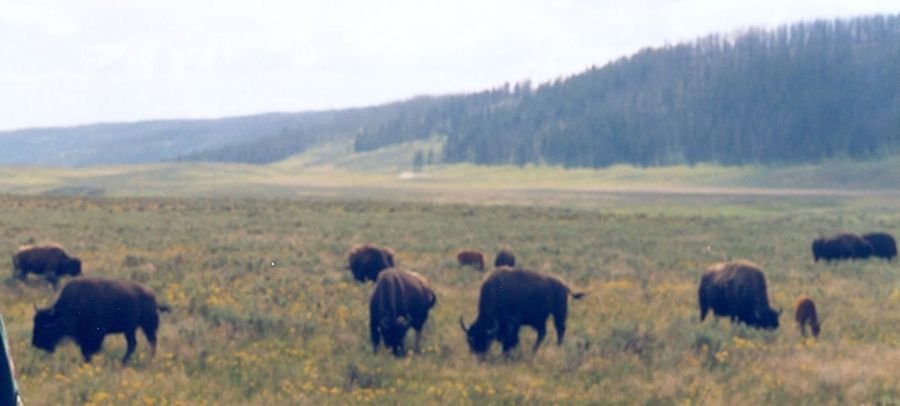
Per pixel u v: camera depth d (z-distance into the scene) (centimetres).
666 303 2966
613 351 2042
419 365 1880
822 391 1711
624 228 7506
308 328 2236
